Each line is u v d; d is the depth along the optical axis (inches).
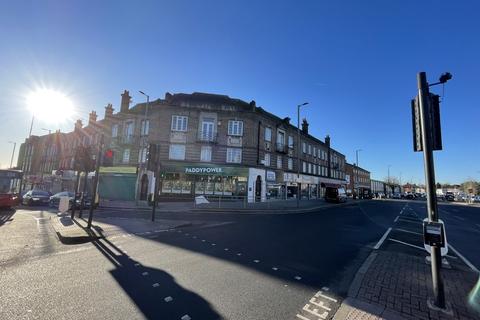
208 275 205.9
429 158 163.8
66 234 326.3
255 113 1135.0
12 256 250.4
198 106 1105.4
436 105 169.9
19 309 145.3
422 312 147.3
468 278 213.0
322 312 150.3
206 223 500.1
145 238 344.2
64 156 1742.1
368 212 858.1
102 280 190.7
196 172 1042.1
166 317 140.4
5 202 651.5
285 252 282.5
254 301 162.2
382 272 213.8
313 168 1691.7
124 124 1221.7
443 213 985.5
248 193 1064.2
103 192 1154.7
